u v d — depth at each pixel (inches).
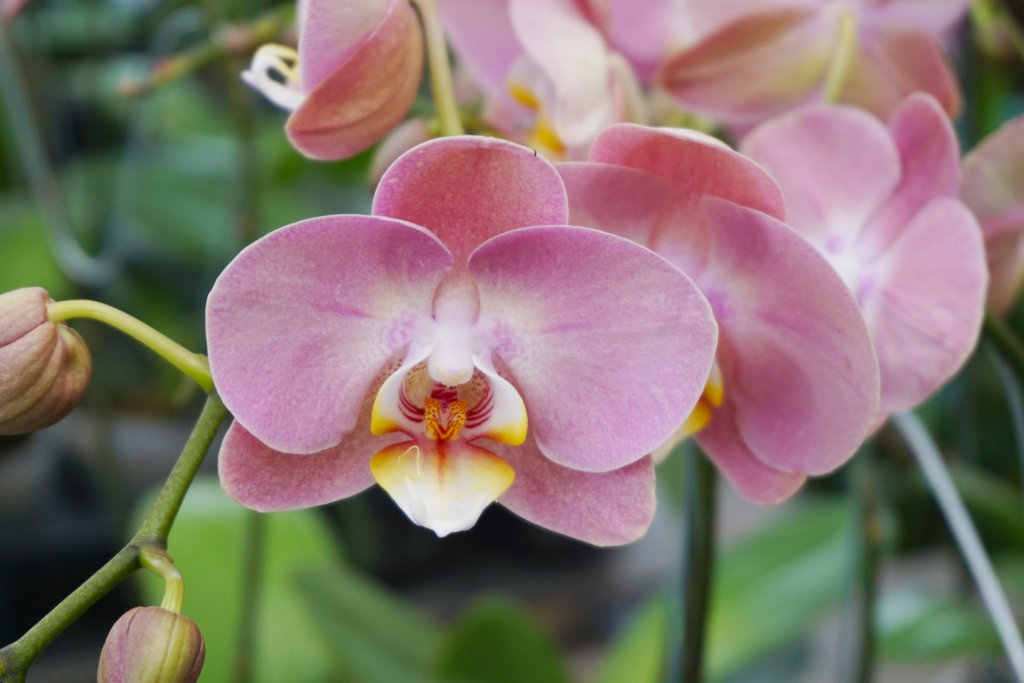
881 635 28.4
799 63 21.1
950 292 18.9
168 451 48.8
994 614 21.0
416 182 16.9
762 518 50.8
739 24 20.6
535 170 16.9
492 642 27.6
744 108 21.2
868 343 17.8
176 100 47.3
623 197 17.9
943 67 21.6
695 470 21.4
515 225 17.2
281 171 38.5
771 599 28.9
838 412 18.4
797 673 31.2
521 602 49.8
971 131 25.8
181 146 45.7
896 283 19.4
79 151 48.6
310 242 16.9
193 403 51.1
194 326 49.4
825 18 20.9
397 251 17.2
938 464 21.8
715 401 18.7
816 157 19.7
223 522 31.3
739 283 18.4
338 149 18.2
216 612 29.4
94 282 32.1
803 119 19.6
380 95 18.0
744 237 18.0
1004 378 20.6
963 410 29.8
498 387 17.9
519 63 20.8
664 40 21.2
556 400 18.0
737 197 17.7
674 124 21.7
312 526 32.2
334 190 43.8
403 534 49.2
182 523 31.1
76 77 48.0
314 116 17.8
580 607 50.5
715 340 17.2
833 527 30.6
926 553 43.2
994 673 29.5
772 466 18.9
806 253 17.6
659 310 17.3
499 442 18.0
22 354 17.3
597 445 17.9
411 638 28.0
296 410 17.5
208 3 25.8
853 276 19.7
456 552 52.2
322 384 17.7
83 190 43.3
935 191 19.1
